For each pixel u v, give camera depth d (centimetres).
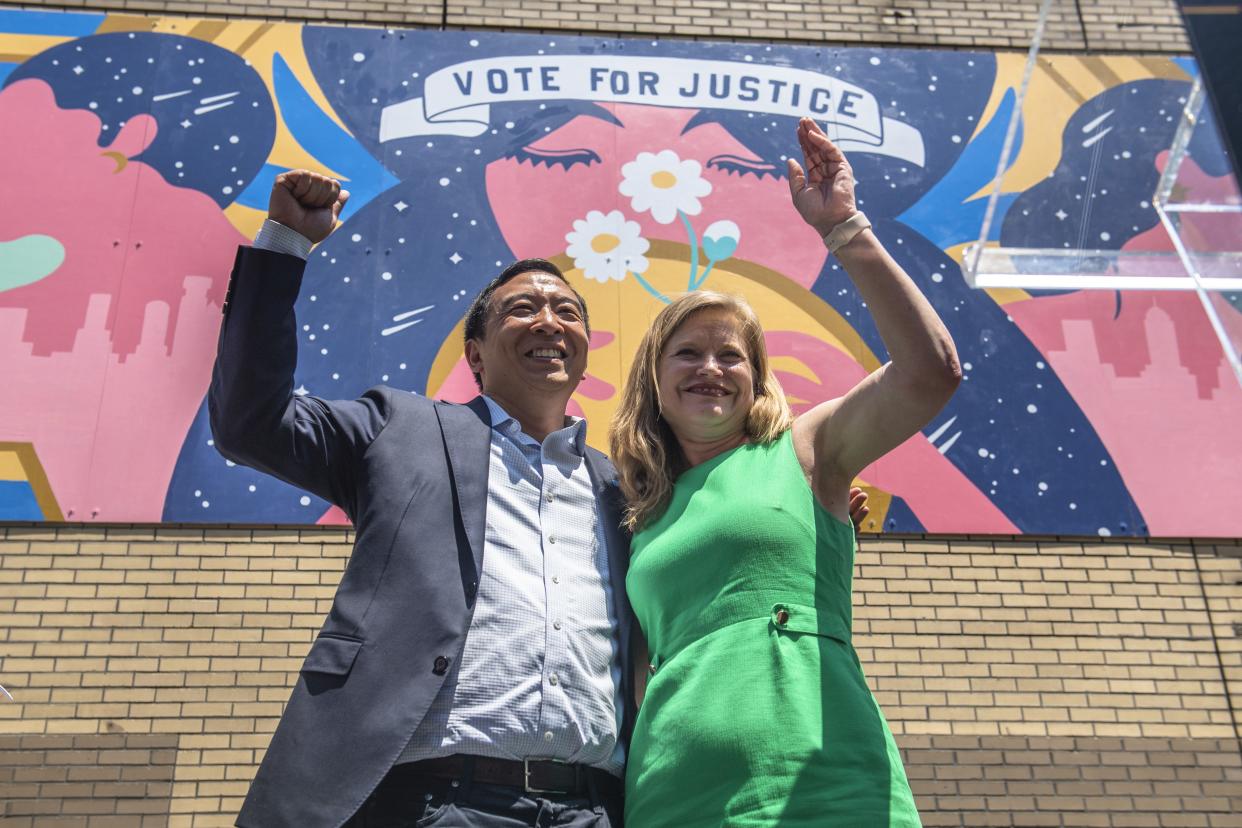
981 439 512
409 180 546
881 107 583
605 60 582
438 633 213
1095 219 559
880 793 200
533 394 277
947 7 616
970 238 555
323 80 564
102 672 451
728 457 246
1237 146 287
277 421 223
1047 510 502
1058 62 597
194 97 554
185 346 504
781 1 614
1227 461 513
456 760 209
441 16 591
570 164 556
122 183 532
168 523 478
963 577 491
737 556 223
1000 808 451
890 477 504
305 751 200
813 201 238
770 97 581
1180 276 432
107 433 485
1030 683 473
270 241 225
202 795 435
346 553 480
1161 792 456
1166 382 525
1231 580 495
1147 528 501
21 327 498
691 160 561
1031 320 536
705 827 200
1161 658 480
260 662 458
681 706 213
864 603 485
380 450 236
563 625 227
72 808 429
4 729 438
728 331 259
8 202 521
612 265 536
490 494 242
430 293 523
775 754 202
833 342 526
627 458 260
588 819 213
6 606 458
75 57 557
